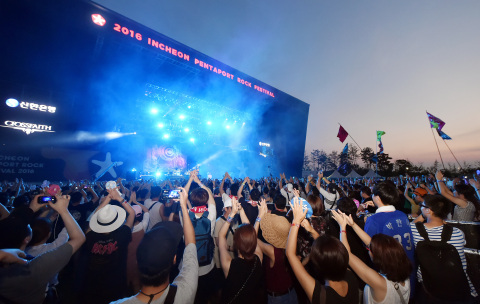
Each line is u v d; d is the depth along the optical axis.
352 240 3.39
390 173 47.53
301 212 2.14
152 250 1.49
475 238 3.66
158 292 1.50
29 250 2.57
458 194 4.52
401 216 3.08
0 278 1.62
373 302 1.91
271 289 2.57
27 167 18.67
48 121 20.08
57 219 4.49
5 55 18.05
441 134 10.58
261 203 2.86
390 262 1.90
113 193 3.06
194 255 1.88
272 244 2.63
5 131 17.95
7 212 3.13
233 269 2.17
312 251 1.89
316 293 1.76
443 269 2.40
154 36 22.67
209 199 3.70
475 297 2.99
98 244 2.80
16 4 16.09
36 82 19.62
